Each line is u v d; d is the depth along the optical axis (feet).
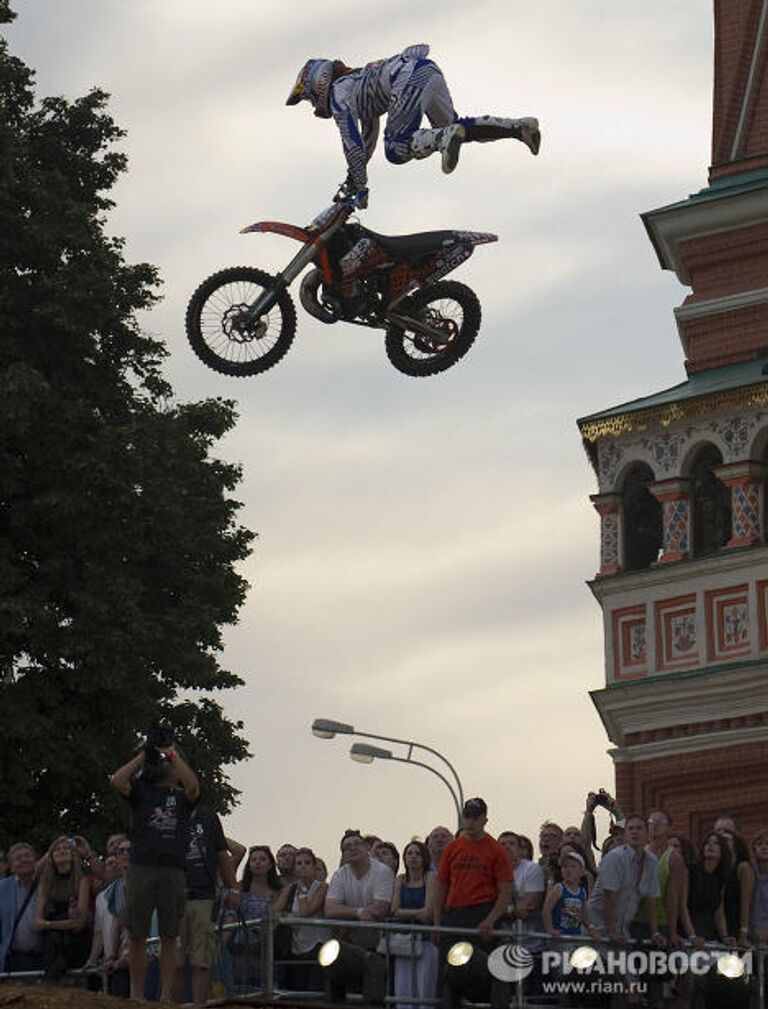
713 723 147.23
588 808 115.14
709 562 148.25
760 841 103.65
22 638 158.61
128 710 160.04
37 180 167.84
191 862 95.96
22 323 165.78
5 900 101.65
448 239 105.91
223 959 96.17
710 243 157.07
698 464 151.74
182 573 168.76
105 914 99.91
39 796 158.40
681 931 100.17
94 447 162.40
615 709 150.71
